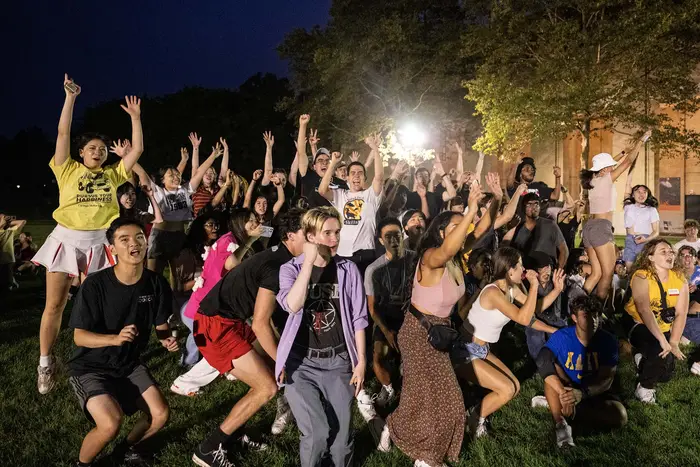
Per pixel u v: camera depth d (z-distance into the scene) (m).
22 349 6.91
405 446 4.12
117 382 4.10
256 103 47.12
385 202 8.27
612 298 8.65
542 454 4.40
